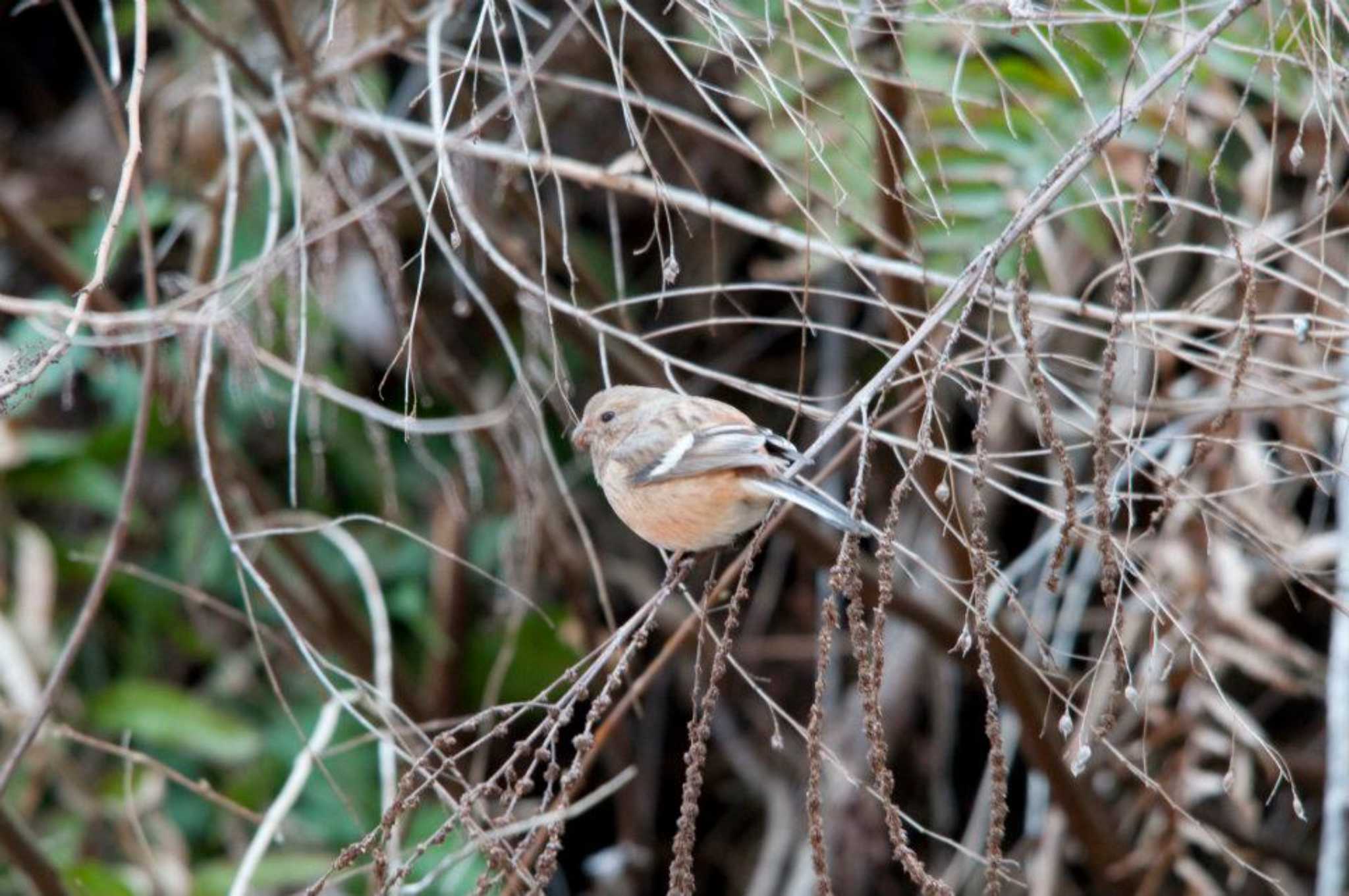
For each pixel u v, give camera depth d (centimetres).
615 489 801
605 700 553
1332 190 711
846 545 525
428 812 1111
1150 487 1061
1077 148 591
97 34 1490
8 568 1294
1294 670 1213
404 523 1331
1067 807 1028
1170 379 991
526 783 545
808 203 770
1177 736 1064
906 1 837
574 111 1318
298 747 1262
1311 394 785
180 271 1327
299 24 1182
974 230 986
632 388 857
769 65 986
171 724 1205
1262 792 1212
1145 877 1073
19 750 783
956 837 1362
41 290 1364
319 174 971
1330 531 1179
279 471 1335
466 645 1278
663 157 1327
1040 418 548
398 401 1334
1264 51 658
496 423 937
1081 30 970
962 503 1065
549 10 1259
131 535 1316
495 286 1295
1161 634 1015
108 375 1174
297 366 768
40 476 1282
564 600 1359
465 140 762
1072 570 1205
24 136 1482
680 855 528
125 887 1056
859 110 1035
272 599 745
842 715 1386
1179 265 1152
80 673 1298
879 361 1346
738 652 1403
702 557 803
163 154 1126
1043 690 1038
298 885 1213
